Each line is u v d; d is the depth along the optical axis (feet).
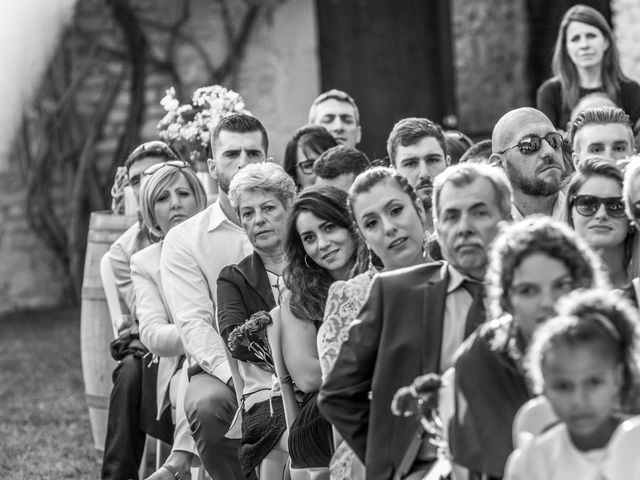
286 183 31.30
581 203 25.18
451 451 19.54
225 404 31.81
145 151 40.78
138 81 88.38
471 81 82.69
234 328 30.50
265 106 86.89
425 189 34.65
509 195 21.22
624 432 16.33
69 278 90.38
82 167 89.15
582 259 18.16
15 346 71.92
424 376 19.90
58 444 48.06
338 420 21.86
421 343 20.81
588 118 31.86
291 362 27.58
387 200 24.03
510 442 18.94
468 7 82.43
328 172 34.22
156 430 36.06
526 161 30.55
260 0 86.48
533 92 80.23
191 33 87.71
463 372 19.43
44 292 90.38
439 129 35.47
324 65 85.81
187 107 42.65
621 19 64.69
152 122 88.63
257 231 30.99
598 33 43.57
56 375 62.69
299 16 85.97
